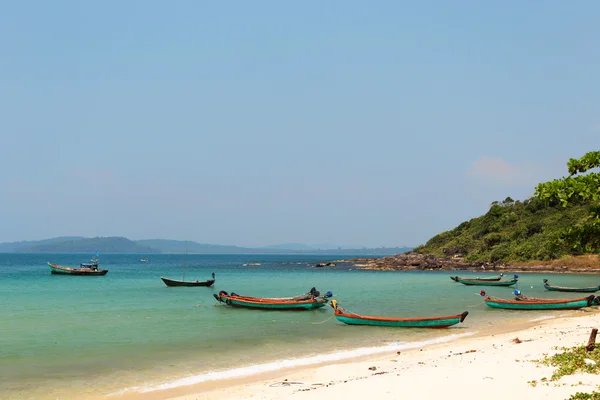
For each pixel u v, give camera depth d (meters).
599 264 100.88
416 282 78.19
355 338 28.77
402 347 25.83
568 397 13.73
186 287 66.12
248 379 19.62
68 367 22.11
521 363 18.41
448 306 45.00
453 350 23.73
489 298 43.34
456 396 14.60
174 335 30.03
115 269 126.38
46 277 89.19
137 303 47.25
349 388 16.05
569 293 57.12
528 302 40.88
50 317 37.75
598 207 16.22
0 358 23.89
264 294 57.62
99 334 30.34
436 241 146.75
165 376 20.39
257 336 29.58
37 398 17.55
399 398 14.71
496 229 132.00
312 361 22.83
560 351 20.25
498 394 14.49
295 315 38.47
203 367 21.95
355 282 78.62
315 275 99.69
